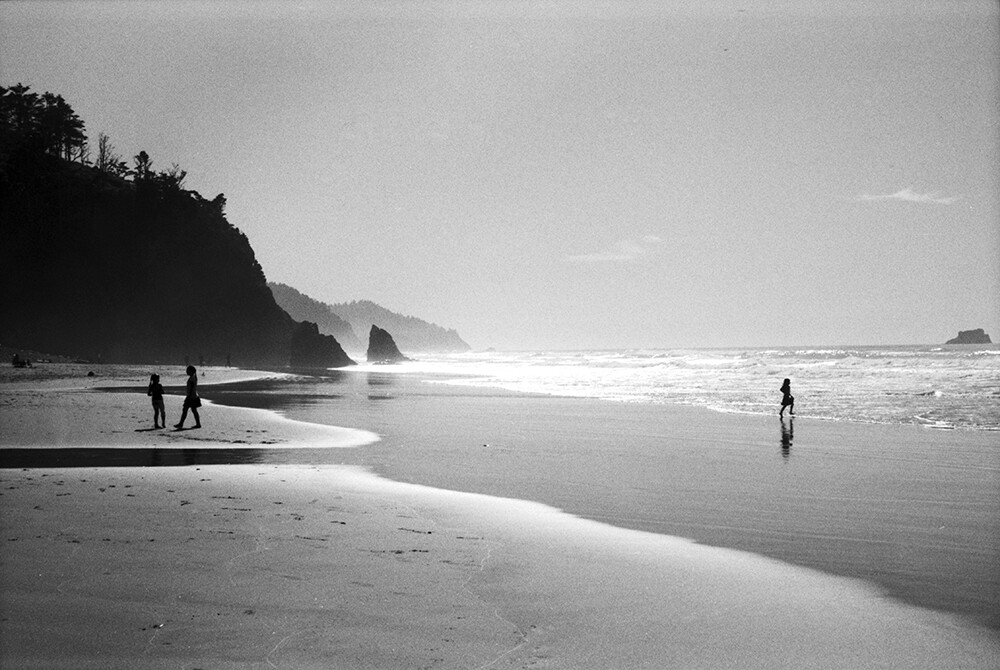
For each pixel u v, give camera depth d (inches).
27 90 5378.9
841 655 249.8
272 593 298.2
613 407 1488.7
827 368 2800.2
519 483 598.9
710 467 693.9
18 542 369.4
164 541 374.3
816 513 484.4
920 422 1119.0
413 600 295.0
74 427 952.9
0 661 232.5
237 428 990.4
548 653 247.0
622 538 410.3
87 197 4884.4
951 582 331.9
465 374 3735.2
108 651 241.1
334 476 614.5
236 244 5570.9
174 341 4921.3
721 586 323.0
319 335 5590.6
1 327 4360.2
